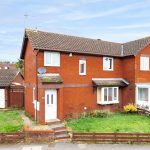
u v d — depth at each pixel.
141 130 20.86
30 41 24.39
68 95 25.31
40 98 22.70
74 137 18.84
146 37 30.91
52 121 22.64
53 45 24.97
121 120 23.92
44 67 23.95
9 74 34.41
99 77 27.86
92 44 29.12
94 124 22.27
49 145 18.03
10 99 32.16
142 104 28.33
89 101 26.78
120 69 29.84
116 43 32.47
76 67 26.06
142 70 28.92
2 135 18.42
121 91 29.34
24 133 18.59
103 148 17.41
